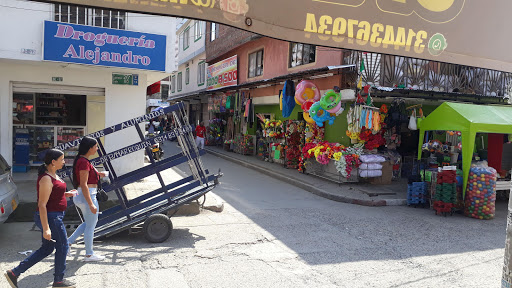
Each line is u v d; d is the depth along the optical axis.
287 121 14.80
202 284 4.63
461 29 2.95
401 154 13.44
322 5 2.53
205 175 6.83
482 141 13.45
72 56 9.02
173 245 6.04
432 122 10.26
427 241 6.64
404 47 2.78
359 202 9.66
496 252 6.11
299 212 8.60
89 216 5.17
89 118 11.66
